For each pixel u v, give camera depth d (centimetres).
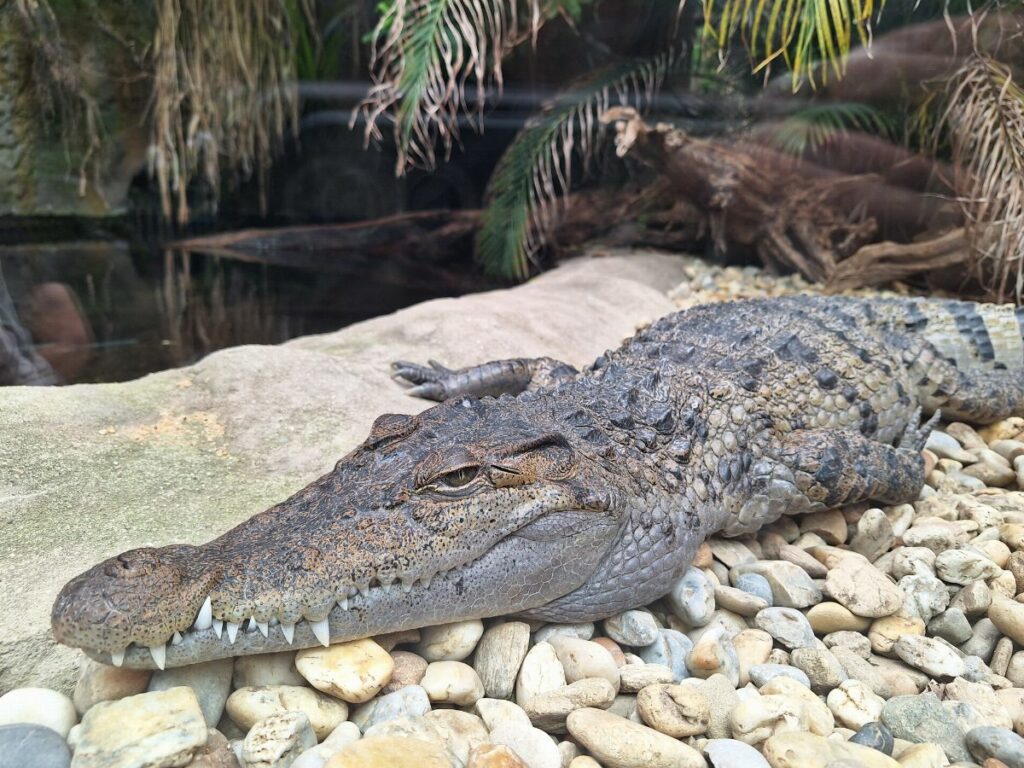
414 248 208
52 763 36
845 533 67
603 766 41
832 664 49
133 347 112
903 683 50
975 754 43
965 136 117
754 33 108
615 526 51
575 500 49
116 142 201
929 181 146
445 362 93
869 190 155
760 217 161
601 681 45
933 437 85
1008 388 88
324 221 228
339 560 43
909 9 123
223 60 195
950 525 66
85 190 199
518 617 52
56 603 39
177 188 198
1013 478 79
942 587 57
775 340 77
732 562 62
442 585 46
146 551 42
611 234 193
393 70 137
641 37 180
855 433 70
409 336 97
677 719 43
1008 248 113
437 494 46
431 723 41
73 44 187
